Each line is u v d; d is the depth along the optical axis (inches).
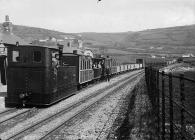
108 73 1712.6
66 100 943.7
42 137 477.7
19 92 788.6
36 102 785.6
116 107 805.9
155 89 630.5
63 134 516.7
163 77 416.2
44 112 721.0
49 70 790.5
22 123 598.2
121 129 551.8
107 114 705.0
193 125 500.7
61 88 899.4
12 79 792.3
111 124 597.0
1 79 1346.0
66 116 670.5
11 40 1525.6
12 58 794.2
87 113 714.8
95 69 1561.3
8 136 496.7
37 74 781.3
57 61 895.1
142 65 3993.6
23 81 787.4
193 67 2903.5
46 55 780.6
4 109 755.4
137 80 1753.2
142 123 591.5
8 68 793.6
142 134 512.4
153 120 593.9
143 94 1074.1
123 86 1400.1
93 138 494.9
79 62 1187.3
